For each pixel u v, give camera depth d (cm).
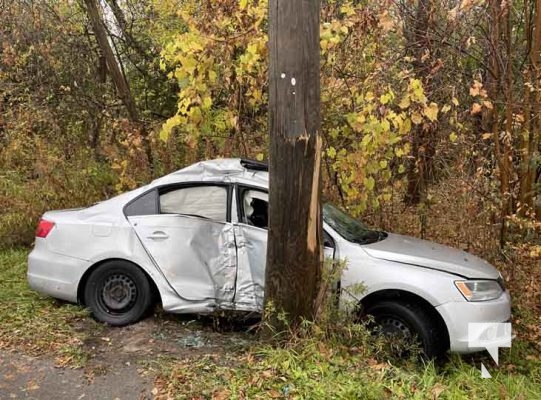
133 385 417
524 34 855
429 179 823
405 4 761
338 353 448
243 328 547
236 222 529
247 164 554
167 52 736
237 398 387
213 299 521
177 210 546
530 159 763
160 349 483
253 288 514
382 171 741
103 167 962
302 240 452
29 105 1047
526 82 762
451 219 783
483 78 823
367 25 673
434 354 480
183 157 894
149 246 535
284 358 431
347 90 701
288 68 428
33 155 960
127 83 1040
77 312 551
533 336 596
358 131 673
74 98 1069
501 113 816
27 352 471
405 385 409
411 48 762
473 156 794
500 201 757
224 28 684
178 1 973
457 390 420
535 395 446
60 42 1116
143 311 541
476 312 471
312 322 457
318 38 434
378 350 463
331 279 470
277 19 427
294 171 441
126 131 906
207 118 716
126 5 1162
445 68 770
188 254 528
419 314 481
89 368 445
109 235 547
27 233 863
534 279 695
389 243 538
